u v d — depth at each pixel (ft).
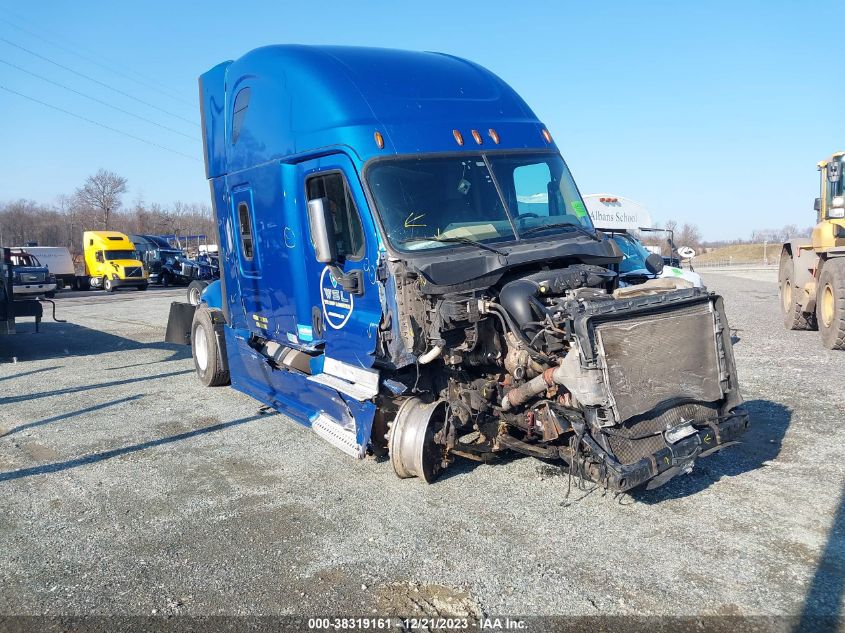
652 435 15.26
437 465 17.74
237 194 25.17
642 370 15.02
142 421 25.52
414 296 16.63
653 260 23.75
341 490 17.97
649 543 14.23
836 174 37.60
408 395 18.29
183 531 15.89
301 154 20.18
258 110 22.94
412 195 17.97
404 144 18.42
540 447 16.80
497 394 17.37
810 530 14.47
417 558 14.08
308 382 21.30
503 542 14.61
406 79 20.13
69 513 17.20
